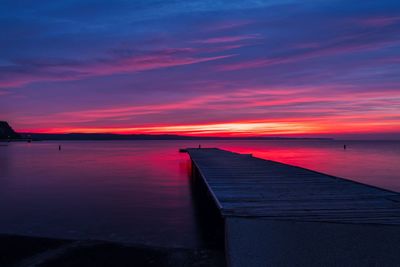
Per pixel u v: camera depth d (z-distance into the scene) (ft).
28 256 15.33
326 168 71.00
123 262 14.64
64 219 25.85
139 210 29.04
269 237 13.25
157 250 16.08
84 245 16.79
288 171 32.45
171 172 59.62
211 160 46.91
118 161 87.45
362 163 83.46
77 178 51.16
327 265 11.63
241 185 23.90
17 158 99.50
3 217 26.35
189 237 21.43
